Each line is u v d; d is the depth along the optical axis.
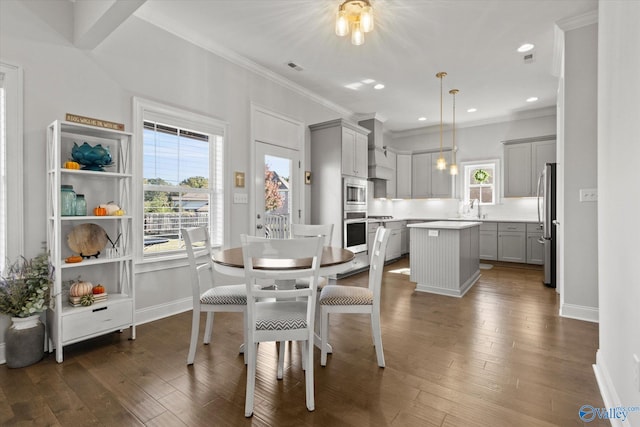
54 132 2.22
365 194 5.32
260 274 1.67
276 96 4.27
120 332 2.70
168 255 3.12
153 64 3.00
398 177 7.13
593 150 2.89
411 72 4.16
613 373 1.64
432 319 2.99
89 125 2.39
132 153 2.67
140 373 2.03
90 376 2.00
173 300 3.17
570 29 2.97
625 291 1.46
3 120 2.21
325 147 4.80
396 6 2.77
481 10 2.84
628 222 1.42
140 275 2.92
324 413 1.64
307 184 4.84
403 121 6.58
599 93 2.01
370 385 1.89
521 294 3.83
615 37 1.64
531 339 2.53
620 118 1.55
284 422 1.57
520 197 5.91
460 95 5.03
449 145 6.89
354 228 5.01
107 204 2.60
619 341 1.54
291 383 1.92
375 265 2.31
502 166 6.28
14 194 2.23
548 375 1.99
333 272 1.96
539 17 2.95
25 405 1.71
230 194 3.66
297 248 1.64
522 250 5.66
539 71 4.14
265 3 2.75
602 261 1.93
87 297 2.37
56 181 2.20
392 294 3.85
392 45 3.46
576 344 2.43
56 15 2.45
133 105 2.84
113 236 2.77
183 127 3.21
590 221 2.91
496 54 3.67
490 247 5.97
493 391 1.82
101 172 2.44
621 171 1.53
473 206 6.64
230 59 3.65
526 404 1.70
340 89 4.75
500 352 2.31
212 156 3.52
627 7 1.45
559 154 3.79
